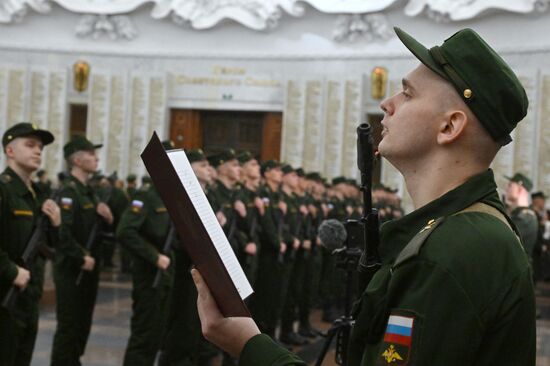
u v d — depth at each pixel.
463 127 1.79
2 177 5.48
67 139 22.19
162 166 1.80
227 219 8.21
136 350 6.71
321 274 11.98
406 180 1.91
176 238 6.96
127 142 21.80
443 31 19.58
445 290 1.60
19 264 5.45
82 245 7.01
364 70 20.38
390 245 1.85
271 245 9.08
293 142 20.95
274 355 1.79
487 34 19.12
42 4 21.81
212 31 21.70
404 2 19.66
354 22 20.33
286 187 10.65
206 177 7.64
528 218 9.24
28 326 5.73
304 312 10.66
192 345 7.23
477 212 1.75
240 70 21.47
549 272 18.95
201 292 1.84
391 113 1.93
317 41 20.92
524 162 18.55
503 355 1.64
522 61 18.67
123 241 6.62
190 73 21.75
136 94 21.83
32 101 22.05
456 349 1.57
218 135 22.05
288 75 21.06
